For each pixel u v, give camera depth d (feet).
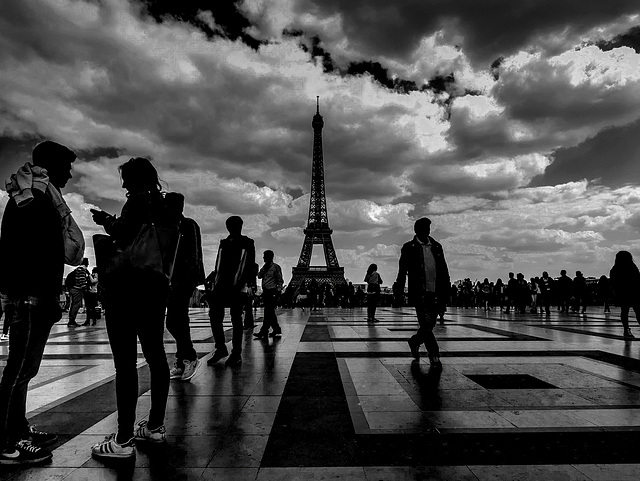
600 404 17.93
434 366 26.25
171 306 23.21
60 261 14.06
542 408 17.38
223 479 11.30
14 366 12.87
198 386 21.66
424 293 26.78
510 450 13.07
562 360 28.04
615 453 12.80
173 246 14.89
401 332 47.09
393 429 15.01
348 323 61.36
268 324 41.68
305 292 124.77
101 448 12.73
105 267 13.80
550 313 91.56
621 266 41.52
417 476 11.36
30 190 13.39
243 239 29.35
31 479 11.47
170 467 12.09
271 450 13.23
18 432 12.78
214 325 28.60
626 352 31.27
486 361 27.94
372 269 66.28
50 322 13.69
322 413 16.94
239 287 28.43
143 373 25.18
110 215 13.96
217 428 15.28
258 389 20.94
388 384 21.71
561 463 12.12
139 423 14.80
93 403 18.62
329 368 26.13
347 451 13.09
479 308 126.93
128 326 13.55
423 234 27.89
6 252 13.26
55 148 14.62
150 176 14.60
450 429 14.97
